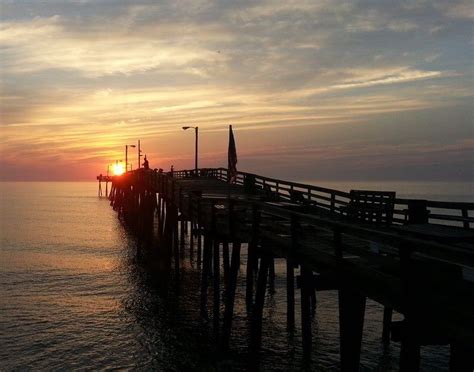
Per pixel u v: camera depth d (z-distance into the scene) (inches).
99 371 591.5
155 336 706.8
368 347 639.8
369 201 698.8
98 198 6382.9
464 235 371.9
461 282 296.2
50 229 2329.0
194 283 1025.5
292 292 700.7
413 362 267.9
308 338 595.8
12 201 5777.6
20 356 642.2
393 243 282.7
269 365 583.8
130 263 1296.8
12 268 1257.4
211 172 1886.1
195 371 578.9
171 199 1102.4
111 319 796.0
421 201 540.1
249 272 815.7
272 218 661.9
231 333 697.0
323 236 523.2
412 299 269.4
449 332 245.3
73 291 994.7
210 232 708.0
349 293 340.8
